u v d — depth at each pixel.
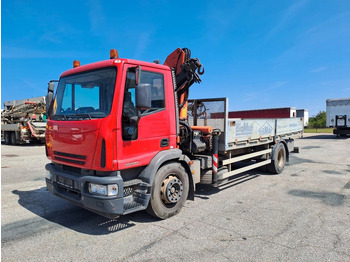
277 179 7.40
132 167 3.81
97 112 3.77
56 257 3.20
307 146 16.44
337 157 11.62
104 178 3.53
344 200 5.42
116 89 3.64
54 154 4.38
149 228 4.04
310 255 3.20
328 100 22.98
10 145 18.50
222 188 6.45
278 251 3.30
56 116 4.41
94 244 3.53
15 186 6.70
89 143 3.66
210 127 5.51
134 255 3.23
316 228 4.02
